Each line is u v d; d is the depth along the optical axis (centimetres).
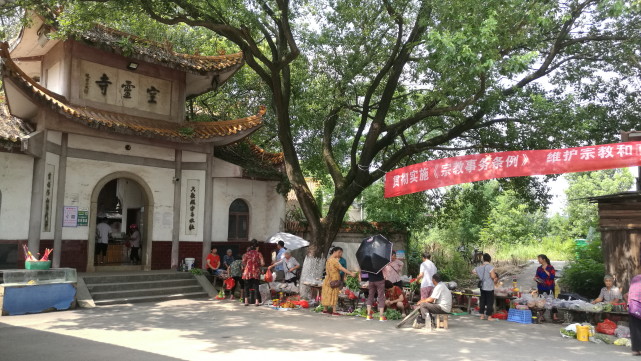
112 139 1377
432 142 1403
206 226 1512
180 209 1506
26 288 1017
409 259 1962
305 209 1377
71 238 1309
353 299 1184
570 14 1127
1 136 1158
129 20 1350
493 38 872
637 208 1157
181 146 1477
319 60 1382
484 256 1123
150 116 1463
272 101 1672
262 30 1285
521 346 792
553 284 1191
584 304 1021
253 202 1683
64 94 1308
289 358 677
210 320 985
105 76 1385
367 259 1041
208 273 1445
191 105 1828
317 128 1606
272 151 2134
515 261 2766
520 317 1044
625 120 1359
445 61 911
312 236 1378
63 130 1262
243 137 1527
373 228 1816
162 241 1464
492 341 830
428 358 695
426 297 1022
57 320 953
